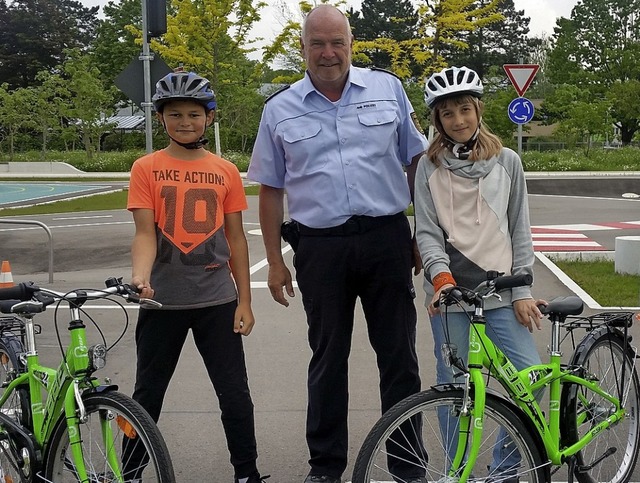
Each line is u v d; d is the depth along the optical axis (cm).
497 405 332
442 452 425
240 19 3284
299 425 514
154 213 383
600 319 397
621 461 407
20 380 375
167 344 388
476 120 371
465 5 2234
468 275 371
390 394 401
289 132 393
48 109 5138
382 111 394
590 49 6994
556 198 2564
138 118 6650
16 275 1187
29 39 7450
